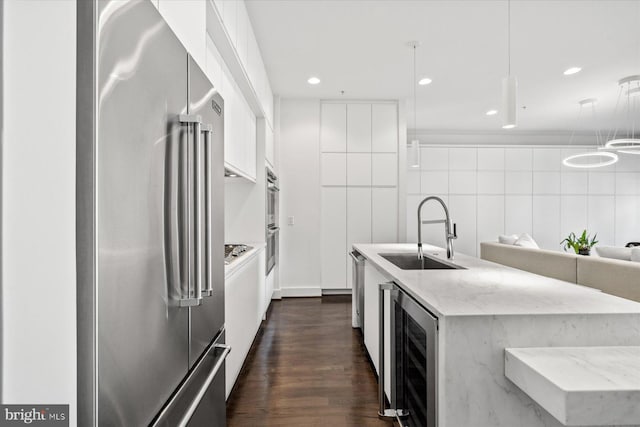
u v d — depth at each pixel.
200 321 1.24
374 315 2.61
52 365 0.59
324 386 2.46
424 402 1.45
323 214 5.30
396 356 1.95
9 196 0.53
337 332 3.61
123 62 0.75
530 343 1.22
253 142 3.87
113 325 0.70
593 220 6.95
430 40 3.47
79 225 0.64
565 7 2.88
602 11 2.94
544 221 6.92
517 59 3.91
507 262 4.19
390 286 1.96
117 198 0.72
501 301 1.38
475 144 7.30
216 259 1.46
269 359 2.93
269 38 3.43
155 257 0.90
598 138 7.44
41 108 0.57
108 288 0.69
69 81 0.62
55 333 0.59
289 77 4.45
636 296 2.53
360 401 2.27
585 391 0.93
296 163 5.22
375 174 5.33
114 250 0.71
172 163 1.00
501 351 1.22
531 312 1.24
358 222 5.32
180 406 1.03
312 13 2.99
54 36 0.60
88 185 0.65
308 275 5.21
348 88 4.86
